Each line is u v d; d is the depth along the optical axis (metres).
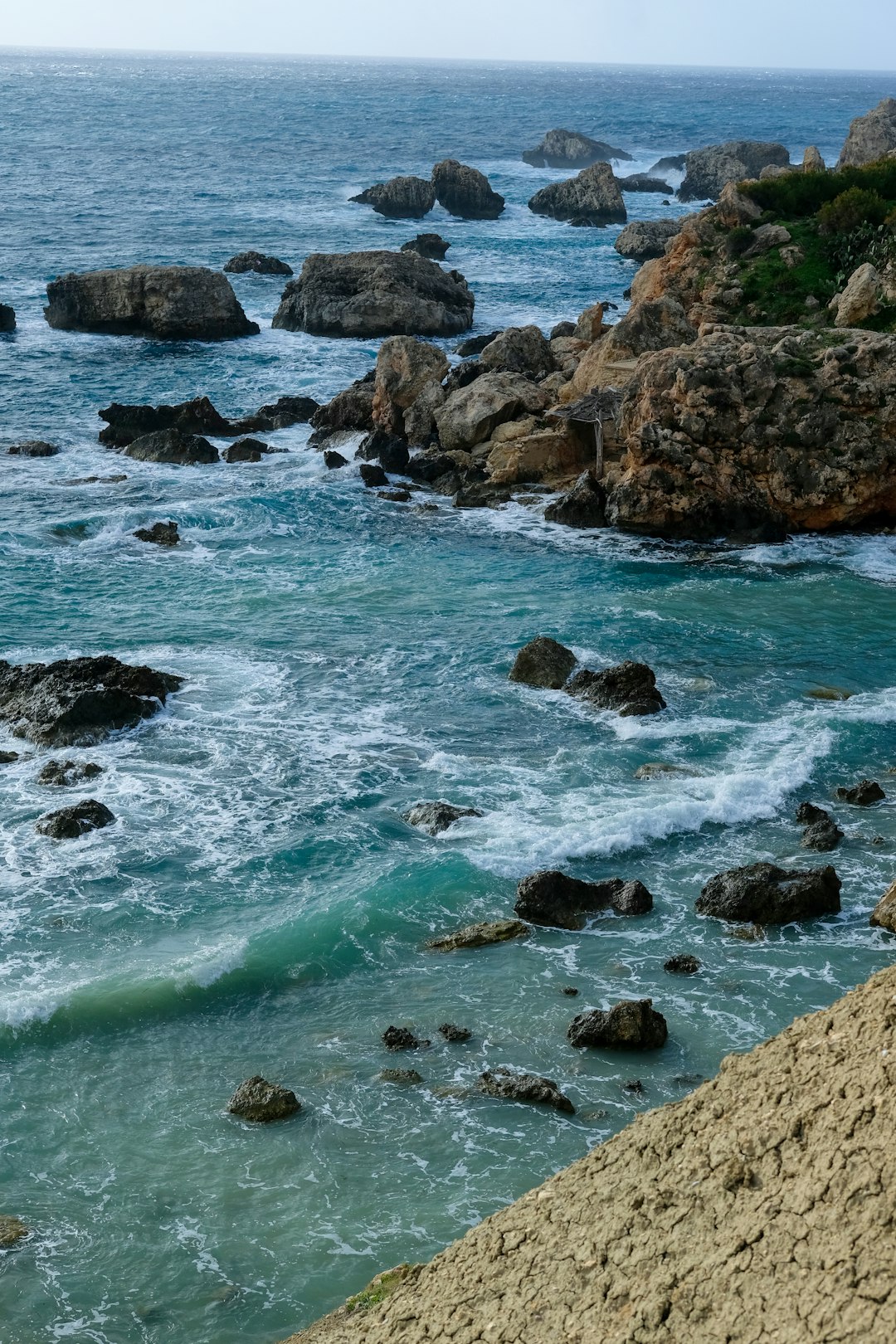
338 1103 19.31
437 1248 16.22
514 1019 21.55
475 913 24.88
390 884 25.38
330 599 42.03
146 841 27.00
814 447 49.03
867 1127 8.78
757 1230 8.75
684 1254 9.03
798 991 22.22
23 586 41.91
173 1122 18.89
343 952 23.52
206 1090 19.69
